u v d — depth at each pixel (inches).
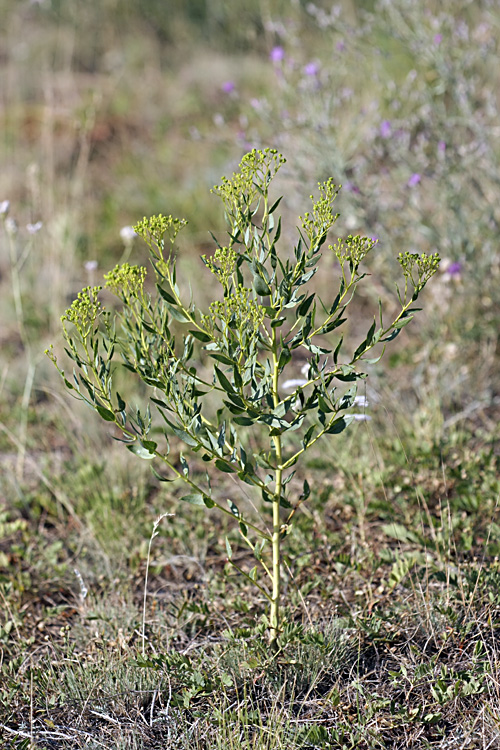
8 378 165.6
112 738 85.4
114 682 90.1
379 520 118.2
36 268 201.3
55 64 362.6
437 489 120.5
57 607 104.9
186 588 109.5
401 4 177.5
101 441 144.7
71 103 313.6
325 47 251.8
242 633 91.7
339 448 133.2
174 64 363.6
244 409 80.1
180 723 85.7
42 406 159.6
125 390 155.9
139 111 310.5
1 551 118.4
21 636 101.7
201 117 301.9
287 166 170.1
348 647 91.8
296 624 93.8
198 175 249.9
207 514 122.1
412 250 167.2
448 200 155.2
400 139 162.6
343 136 185.0
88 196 241.1
